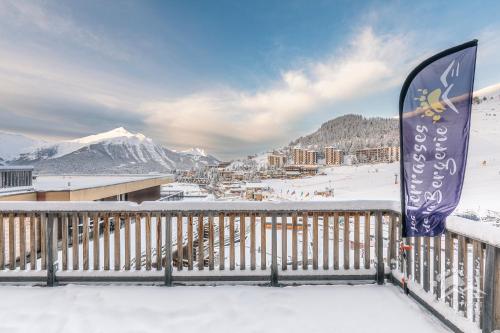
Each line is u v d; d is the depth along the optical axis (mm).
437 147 2895
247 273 3672
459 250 2672
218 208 3719
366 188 68125
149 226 3766
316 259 3742
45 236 3715
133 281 3668
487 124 130625
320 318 2916
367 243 3779
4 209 3660
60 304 3164
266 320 2875
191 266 3754
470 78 2779
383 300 3270
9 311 3016
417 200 2980
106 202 3719
